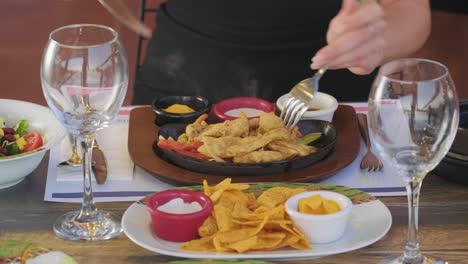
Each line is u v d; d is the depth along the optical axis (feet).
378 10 4.70
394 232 3.65
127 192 4.08
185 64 6.57
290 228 3.42
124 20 5.18
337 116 4.81
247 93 6.47
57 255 3.41
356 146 4.41
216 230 3.47
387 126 3.22
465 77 11.44
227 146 4.17
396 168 3.28
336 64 4.66
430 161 3.23
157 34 6.76
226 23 6.34
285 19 6.26
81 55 3.56
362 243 3.42
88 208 3.78
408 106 3.20
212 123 4.78
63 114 3.61
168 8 6.72
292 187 3.87
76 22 12.73
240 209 3.52
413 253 3.35
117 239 3.60
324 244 3.45
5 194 4.05
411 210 3.33
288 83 6.42
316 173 4.09
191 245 3.40
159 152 4.36
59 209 3.90
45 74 3.59
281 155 4.12
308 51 6.34
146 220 3.63
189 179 4.04
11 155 4.09
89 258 3.45
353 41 4.63
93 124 3.64
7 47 12.20
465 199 3.96
